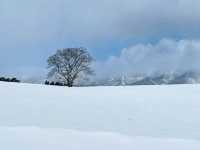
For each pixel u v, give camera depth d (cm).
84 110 1539
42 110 1511
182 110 1545
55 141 981
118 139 1047
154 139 1068
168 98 1867
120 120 1359
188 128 1239
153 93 2094
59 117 1388
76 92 2170
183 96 1925
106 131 1173
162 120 1362
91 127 1234
